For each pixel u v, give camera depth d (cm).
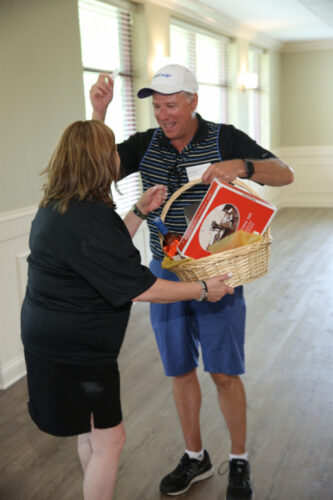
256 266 158
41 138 324
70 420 151
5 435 253
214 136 181
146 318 408
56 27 334
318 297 438
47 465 227
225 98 705
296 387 287
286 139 911
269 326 379
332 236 666
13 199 304
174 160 185
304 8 583
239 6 566
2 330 299
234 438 198
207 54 645
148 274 144
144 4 457
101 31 432
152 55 479
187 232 158
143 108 478
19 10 300
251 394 281
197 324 189
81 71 363
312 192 909
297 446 233
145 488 210
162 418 262
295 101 891
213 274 153
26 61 308
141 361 329
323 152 890
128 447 238
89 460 173
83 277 138
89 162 139
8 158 298
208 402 275
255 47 777
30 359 151
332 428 246
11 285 305
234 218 156
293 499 198
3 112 292
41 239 141
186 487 206
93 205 138
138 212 181
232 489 197
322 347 339
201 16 569
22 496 208
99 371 150
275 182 172
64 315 143
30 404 158
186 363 195
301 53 870
